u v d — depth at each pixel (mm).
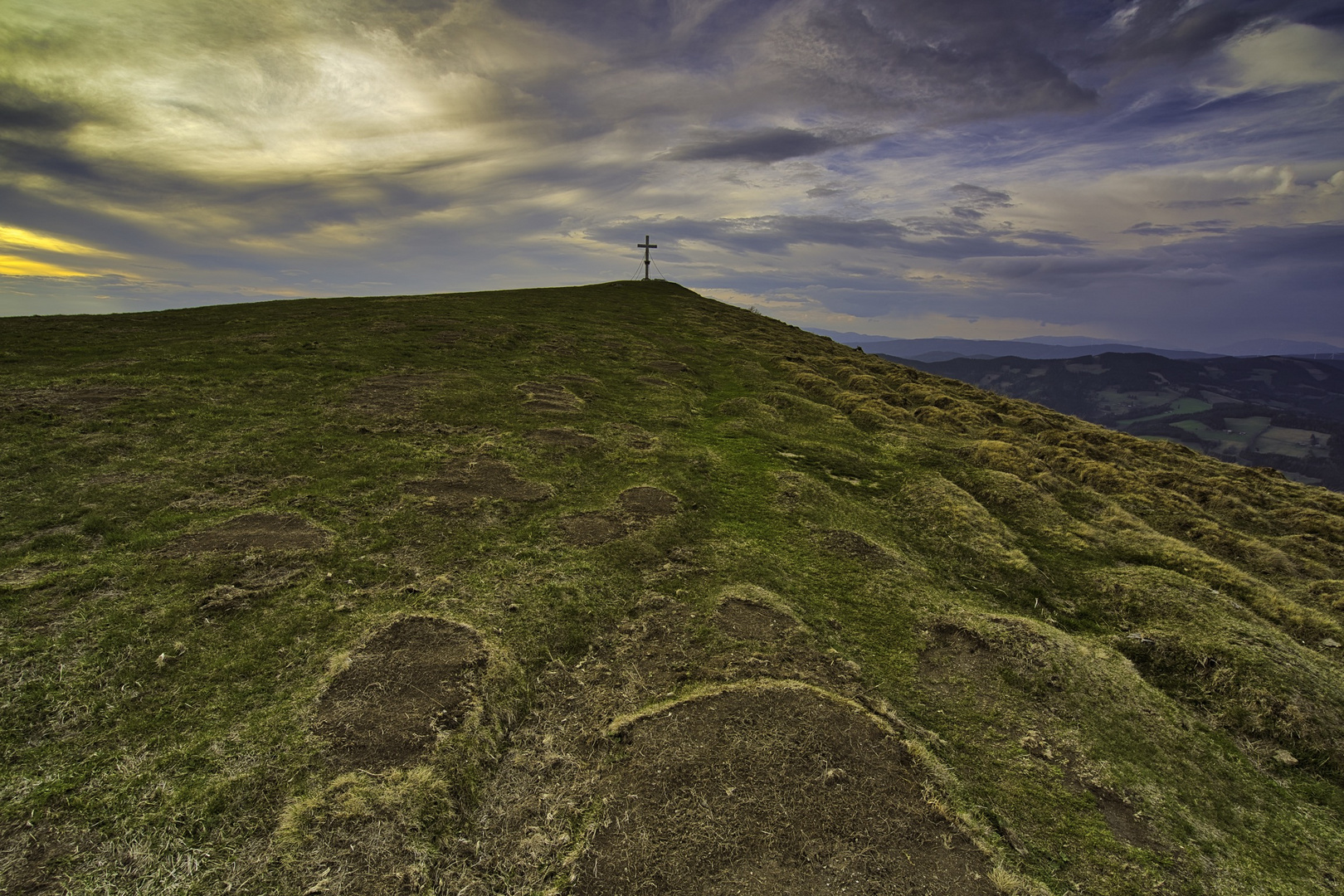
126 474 10734
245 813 5184
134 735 5816
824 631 8953
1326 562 15945
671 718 6758
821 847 5398
